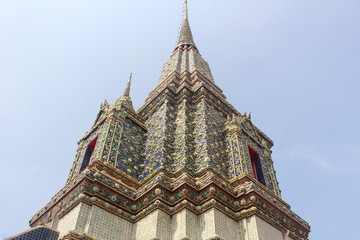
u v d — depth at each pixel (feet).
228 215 44.73
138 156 59.98
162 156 54.70
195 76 87.66
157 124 65.87
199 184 47.11
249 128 72.74
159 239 39.70
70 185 47.88
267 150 71.97
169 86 73.77
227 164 57.52
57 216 49.52
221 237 40.75
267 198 48.96
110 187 45.85
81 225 40.24
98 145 58.90
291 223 51.39
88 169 46.03
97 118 73.15
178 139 59.82
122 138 60.44
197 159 55.26
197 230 42.34
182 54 109.60
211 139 59.62
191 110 68.23
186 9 150.20
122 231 43.42
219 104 72.33
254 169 64.54
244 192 47.73
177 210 43.50
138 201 46.91
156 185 45.52
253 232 42.78
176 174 50.26
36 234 40.70
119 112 65.16
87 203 42.78
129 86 78.95
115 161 54.54
